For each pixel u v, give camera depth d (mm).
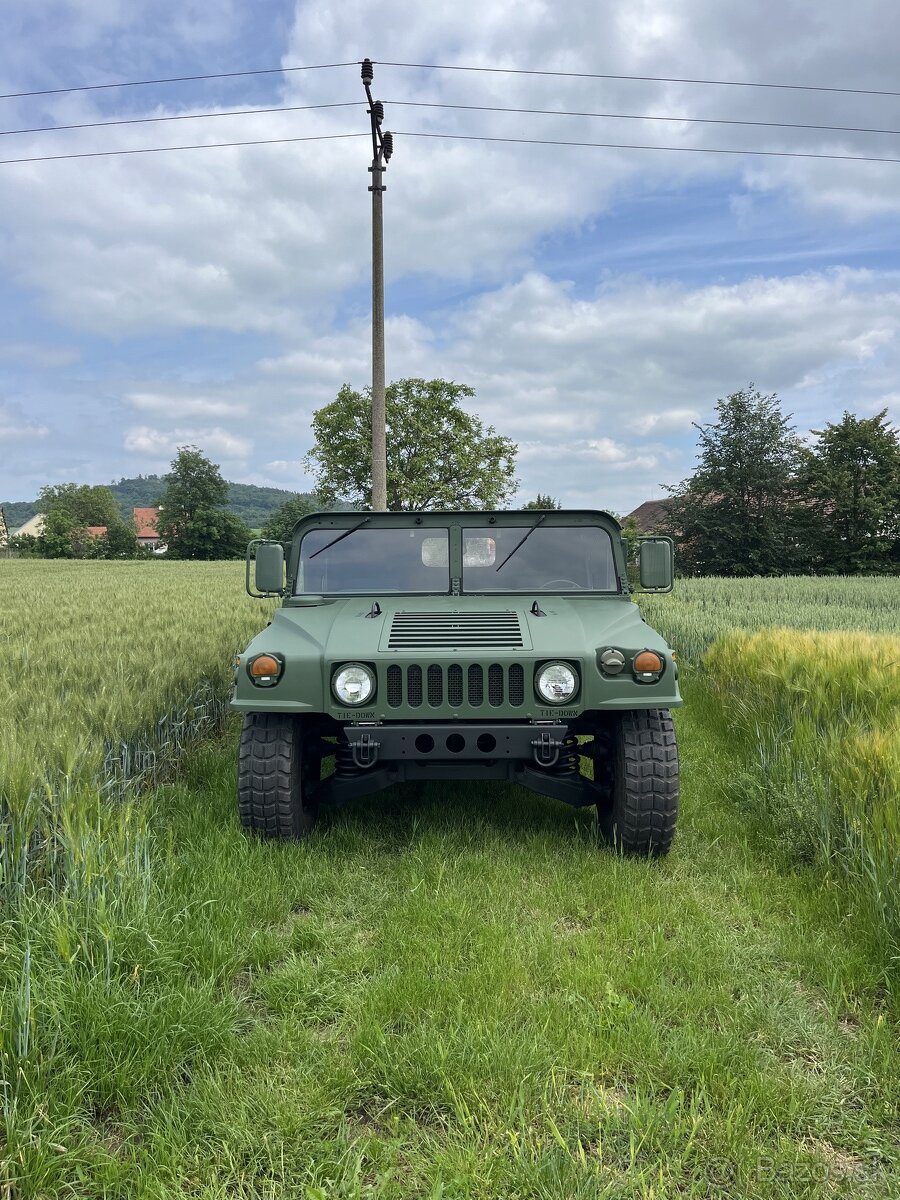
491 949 2998
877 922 3039
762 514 38531
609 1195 1882
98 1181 1973
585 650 3836
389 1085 2270
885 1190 1958
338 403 43719
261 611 11039
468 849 4066
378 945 3146
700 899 3570
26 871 3115
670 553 4637
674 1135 2053
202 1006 2555
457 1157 1980
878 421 37625
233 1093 2250
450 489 44781
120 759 4547
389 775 4070
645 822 3877
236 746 6055
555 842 4234
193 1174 2006
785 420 38031
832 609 12594
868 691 5363
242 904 3338
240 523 92688
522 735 3818
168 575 30406
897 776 3676
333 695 3824
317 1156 2039
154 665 5926
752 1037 2562
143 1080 2271
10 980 2572
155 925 2902
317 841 4102
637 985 2801
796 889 3654
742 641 8016
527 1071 2312
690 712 7461
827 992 2805
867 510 36344
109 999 2477
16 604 13109
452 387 44781
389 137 15164
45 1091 2172
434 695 3820
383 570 4848
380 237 15547
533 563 4848
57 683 5340
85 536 94625
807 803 4125
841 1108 2238
